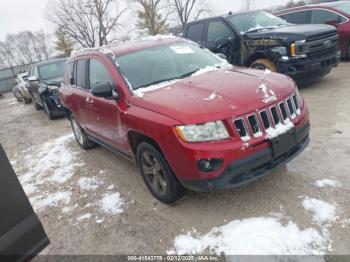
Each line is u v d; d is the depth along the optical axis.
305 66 6.59
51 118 9.66
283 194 3.48
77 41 47.50
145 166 3.84
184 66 4.36
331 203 3.19
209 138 2.96
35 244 2.62
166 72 4.19
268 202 3.39
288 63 6.65
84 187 4.62
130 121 3.60
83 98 5.00
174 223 3.38
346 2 9.35
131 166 5.01
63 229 3.73
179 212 3.54
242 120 3.02
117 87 3.98
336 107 5.76
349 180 3.52
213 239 3.03
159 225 3.41
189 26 9.06
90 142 5.98
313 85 7.52
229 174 2.97
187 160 3.02
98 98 4.43
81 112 5.30
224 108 3.02
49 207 4.28
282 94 3.36
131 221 3.59
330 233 2.82
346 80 7.48
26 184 5.16
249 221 3.14
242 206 3.41
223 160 2.93
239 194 3.63
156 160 3.54
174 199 3.60
